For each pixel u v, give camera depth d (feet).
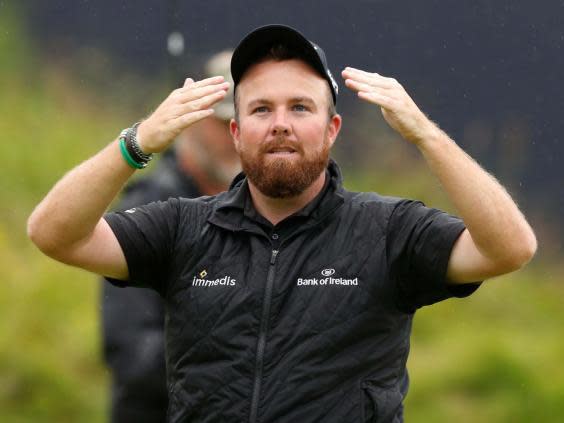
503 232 41.16
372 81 41.86
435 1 117.80
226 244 43.88
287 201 43.50
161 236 44.39
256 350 42.27
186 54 85.56
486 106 117.70
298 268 42.98
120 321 55.36
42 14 145.69
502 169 116.47
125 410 55.36
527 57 117.70
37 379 88.69
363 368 42.52
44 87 139.64
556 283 108.47
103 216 44.50
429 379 91.76
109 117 135.64
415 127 41.34
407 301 43.52
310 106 42.98
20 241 109.09
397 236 43.16
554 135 116.78
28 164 123.65
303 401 41.93
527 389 90.27
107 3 138.00
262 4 109.19
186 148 58.18
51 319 93.91
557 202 114.83
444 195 113.70
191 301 43.45
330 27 116.37
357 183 115.96
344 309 42.55
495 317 103.30
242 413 42.01
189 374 43.09
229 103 57.26
